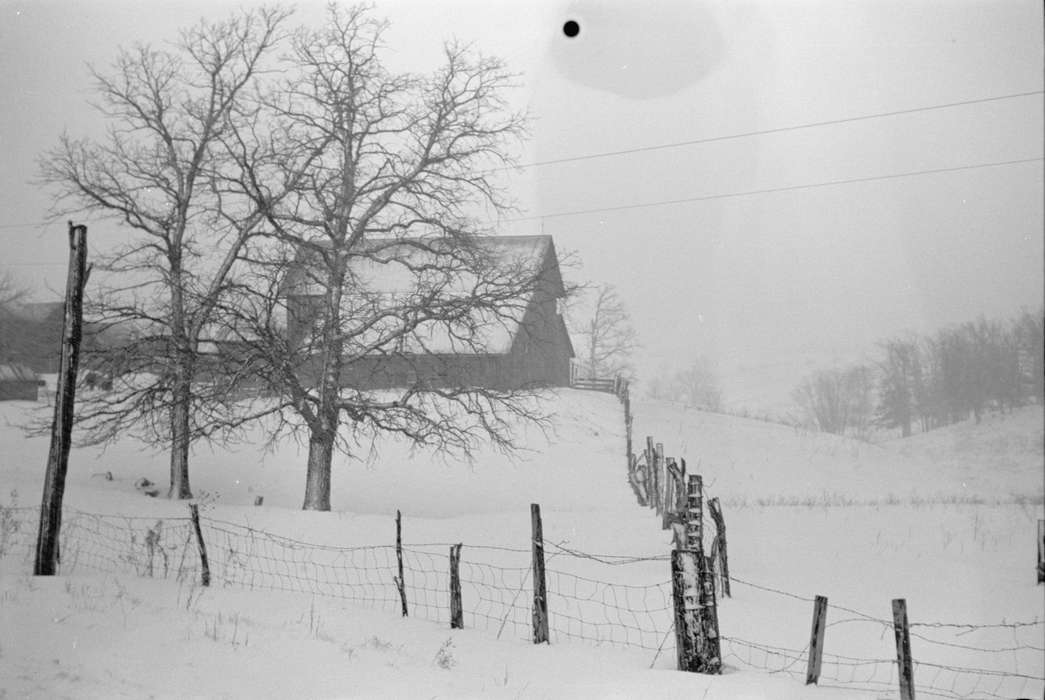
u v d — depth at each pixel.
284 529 23.53
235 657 10.61
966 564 19.64
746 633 13.38
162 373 29.23
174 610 12.77
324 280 30.14
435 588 17.27
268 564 18.95
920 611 14.83
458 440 30.28
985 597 15.91
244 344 27.58
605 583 16.86
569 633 13.66
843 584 17.27
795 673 11.41
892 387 116.50
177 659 10.35
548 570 18.92
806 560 20.42
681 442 52.81
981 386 105.94
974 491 45.94
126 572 16.45
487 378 32.41
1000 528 26.47
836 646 12.77
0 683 8.87
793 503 34.56
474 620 14.56
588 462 44.19
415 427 42.09
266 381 28.08
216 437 42.62
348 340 29.59
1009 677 11.23
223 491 36.34
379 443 45.59
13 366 53.31
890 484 46.59
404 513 34.97
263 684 9.73
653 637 13.35
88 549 18.70
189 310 29.77
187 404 27.83
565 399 56.78
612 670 10.98
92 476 33.97
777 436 58.31
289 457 42.22
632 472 39.84
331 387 28.66
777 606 15.17
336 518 25.47
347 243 29.20
